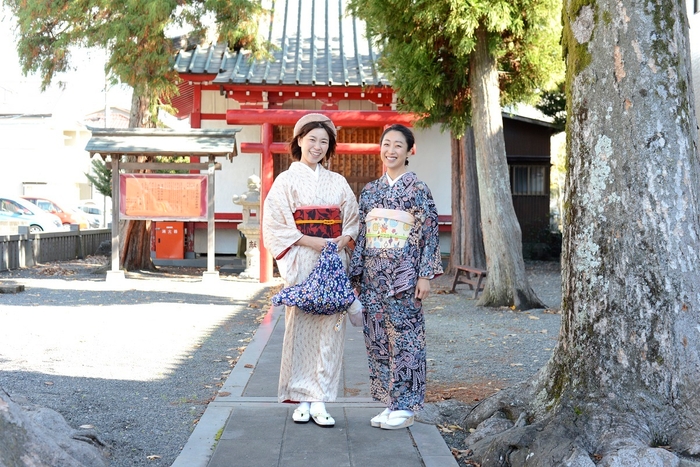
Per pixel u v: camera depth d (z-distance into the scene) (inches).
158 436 151.3
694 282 133.6
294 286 147.1
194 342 267.0
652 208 134.0
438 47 389.7
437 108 422.3
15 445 107.2
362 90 561.6
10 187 1300.4
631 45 135.6
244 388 187.6
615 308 135.4
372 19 388.5
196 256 650.8
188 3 486.6
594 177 138.7
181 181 478.6
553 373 146.3
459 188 581.3
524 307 373.4
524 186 800.3
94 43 474.6
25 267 574.2
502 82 424.8
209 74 573.9
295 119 477.4
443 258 642.8
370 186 154.6
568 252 144.6
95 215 1249.4
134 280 488.4
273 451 136.3
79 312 337.7
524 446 128.8
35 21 486.3
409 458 133.9
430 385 197.9
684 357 131.8
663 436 128.9
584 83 140.7
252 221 524.7
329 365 152.3
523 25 364.8
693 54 441.7
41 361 225.3
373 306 150.7
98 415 165.2
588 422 131.2
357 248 154.1
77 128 1360.7
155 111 540.1
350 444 140.9
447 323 325.7
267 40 585.0
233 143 474.6
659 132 134.3
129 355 239.3
